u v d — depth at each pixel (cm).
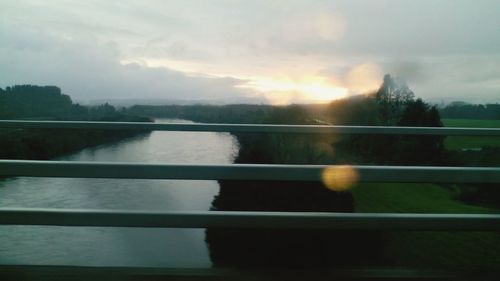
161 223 216
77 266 208
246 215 218
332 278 208
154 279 203
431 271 214
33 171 218
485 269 218
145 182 371
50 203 283
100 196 317
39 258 229
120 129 276
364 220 220
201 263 229
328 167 223
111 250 240
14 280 199
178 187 379
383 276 209
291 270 212
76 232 274
